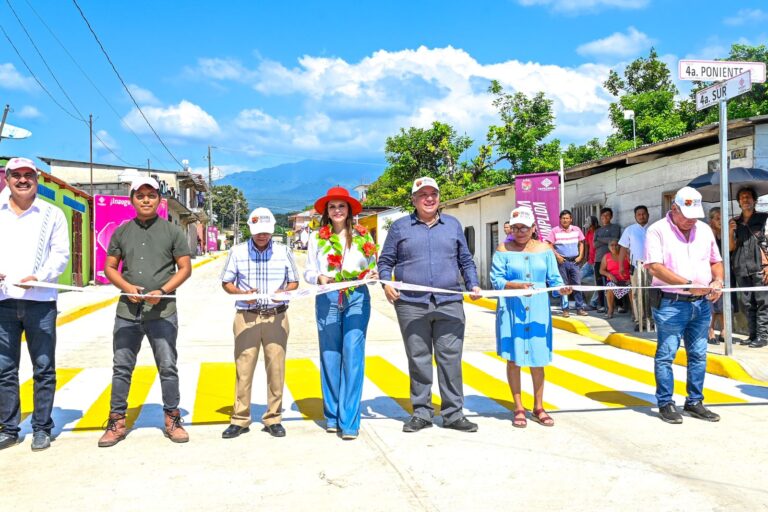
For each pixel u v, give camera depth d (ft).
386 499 12.77
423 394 17.71
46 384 16.29
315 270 17.72
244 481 13.83
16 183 16.16
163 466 14.80
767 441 16.26
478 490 13.20
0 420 16.25
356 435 16.87
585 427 17.67
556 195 45.73
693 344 18.65
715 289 18.12
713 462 14.74
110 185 121.80
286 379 24.52
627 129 84.84
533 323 17.74
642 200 42.80
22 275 16.08
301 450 15.93
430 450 15.79
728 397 21.03
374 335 36.58
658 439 16.51
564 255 41.16
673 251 18.40
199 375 25.36
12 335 16.16
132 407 20.34
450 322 17.58
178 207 136.77
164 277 16.72
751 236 28.19
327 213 18.19
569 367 26.35
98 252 72.90
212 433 17.47
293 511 12.25
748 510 12.11
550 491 13.10
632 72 97.30
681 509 12.18
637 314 33.81
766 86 75.72
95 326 41.27
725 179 25.43
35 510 12.34
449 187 103.45
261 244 17.39
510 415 19.07
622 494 12.92
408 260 17.83
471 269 18.02
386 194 138.41
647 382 23.52
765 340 27.94
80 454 15.69
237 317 17.30
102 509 12.39
